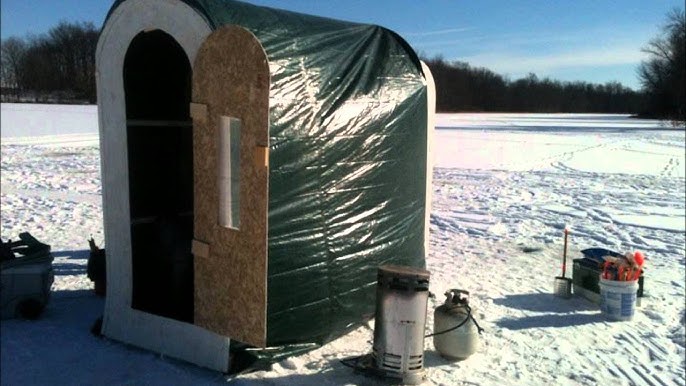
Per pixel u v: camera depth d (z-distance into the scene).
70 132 29.06
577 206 13.06
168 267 5.54
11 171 15.87
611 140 34.44
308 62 5.01
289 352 4.75
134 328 4.92
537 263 8.30
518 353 5.21
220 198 4.11
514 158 23.62
